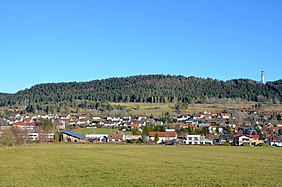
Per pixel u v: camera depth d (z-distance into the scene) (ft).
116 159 219.61
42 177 136.15
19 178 133.18
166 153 275.80
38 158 224.74
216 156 249.34
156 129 570.05
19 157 230.48
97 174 145.48
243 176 141.38
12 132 406.21
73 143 437.99
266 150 324.80
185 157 238.68
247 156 251.80
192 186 116.98
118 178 133.69
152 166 178.91
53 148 330.75
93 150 305.94
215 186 117.60
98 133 586.45
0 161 201.98
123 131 618.44
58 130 549.95
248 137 498.28
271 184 121.39
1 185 117.08
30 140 456.04
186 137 504.84
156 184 120.37
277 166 183.01
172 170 161.58
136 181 126.52
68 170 159.84
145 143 453.58
